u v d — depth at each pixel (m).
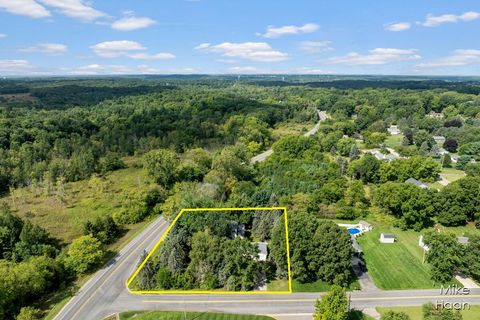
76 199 101.44
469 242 66.12
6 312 55.28
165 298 59.59
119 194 103.25
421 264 69.62
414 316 55.12
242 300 59.03
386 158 136.62
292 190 94.56
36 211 93.50
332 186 95.19
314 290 61.62
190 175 110.38
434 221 86.50
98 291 61.69
